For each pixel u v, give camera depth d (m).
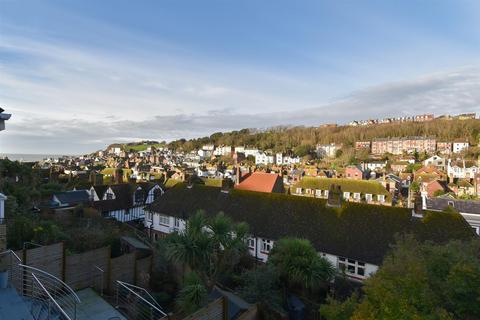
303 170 104.06
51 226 20.25
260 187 47.12
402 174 98.81
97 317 13.54
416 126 193.88
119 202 43.50
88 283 16.55
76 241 20.25
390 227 21.47
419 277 9.27
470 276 8.68
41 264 14.78
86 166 122.94
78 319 13.25
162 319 13.01
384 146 179.50
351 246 21.31
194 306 14.20
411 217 21.53
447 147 158.62
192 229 17.78
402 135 191.00
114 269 17.66
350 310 10.56
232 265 20.00
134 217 44.84
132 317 14.58
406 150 167.62
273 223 25.53
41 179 52.06
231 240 18.22
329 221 23.72
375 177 95.19
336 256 21.45
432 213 21.27
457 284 8.73
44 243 18.00
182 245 17.19
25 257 14.26
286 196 27.42
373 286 9.99
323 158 170.88
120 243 22.23
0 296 10.91
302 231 23.86
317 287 17.53
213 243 17.80
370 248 20.62
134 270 18.67
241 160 170.88
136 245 21.81
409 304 8.81
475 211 40.69
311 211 25.14
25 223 18.92
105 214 41.03
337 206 24.41
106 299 15.71
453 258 10.18
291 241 18.09
